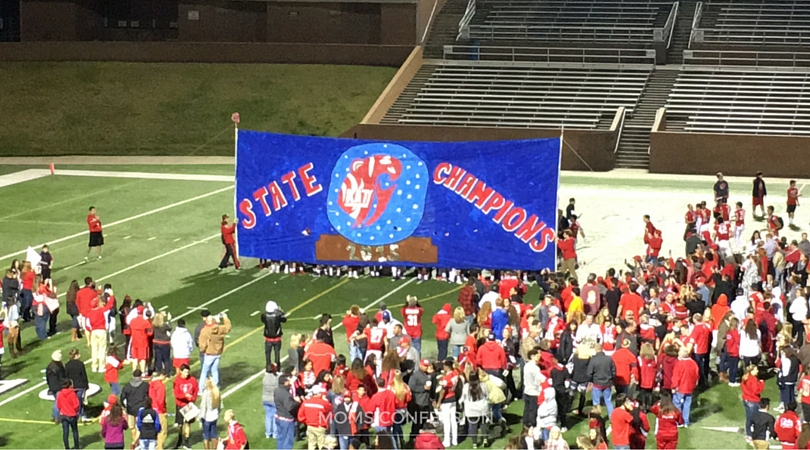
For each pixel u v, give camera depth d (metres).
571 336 24.84
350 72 67.88
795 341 27.67
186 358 25.61
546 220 34.34
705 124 57.38
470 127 58.88
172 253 40.06
